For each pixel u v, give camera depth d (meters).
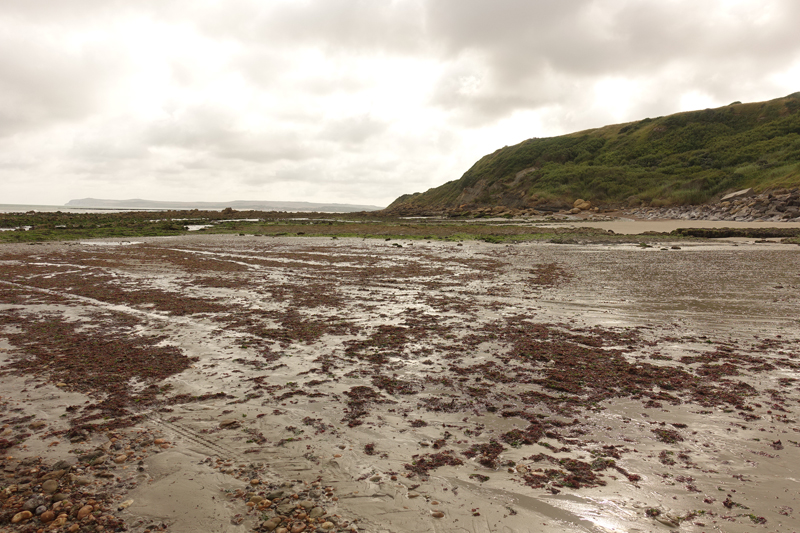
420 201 165.88
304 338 9.98
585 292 14.88
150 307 13.03
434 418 6.26
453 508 4.38
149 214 85.12
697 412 6.33
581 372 7.87
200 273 19.69
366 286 16.48
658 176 86.88
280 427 5.98
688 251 26.31
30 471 4.94
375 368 8.16
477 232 43.34
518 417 6.28
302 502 4.44
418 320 11.55
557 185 95.25
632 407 6.53
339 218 85.75
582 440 5.65
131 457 5.25
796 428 5.81
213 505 4.40
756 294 14.06
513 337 9.96
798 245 28.42
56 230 44.25
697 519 4.17
